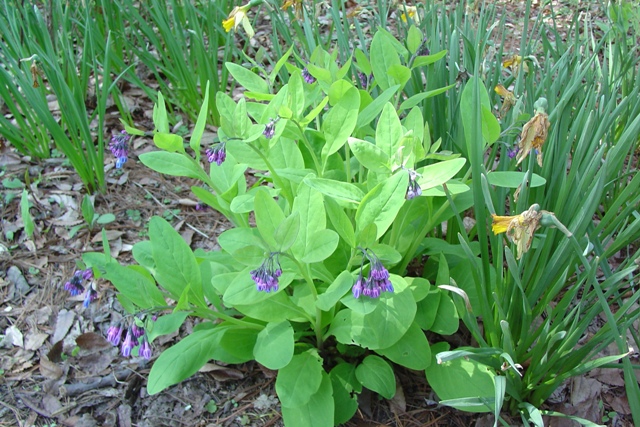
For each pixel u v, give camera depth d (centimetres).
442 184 72
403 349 78
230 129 74
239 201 76
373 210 69
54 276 101
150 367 88
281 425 81
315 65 90
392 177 68
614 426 81
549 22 168
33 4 120
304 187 74
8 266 102
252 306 77
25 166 120
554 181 83
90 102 135
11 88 111
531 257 81
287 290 94
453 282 77
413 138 69
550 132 83
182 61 126
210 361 88
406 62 92
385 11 115
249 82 89
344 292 69
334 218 71
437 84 97
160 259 75
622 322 77
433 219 83
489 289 77
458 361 78
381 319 74
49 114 105
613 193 103
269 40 159
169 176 123
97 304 97
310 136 91
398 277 75
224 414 82
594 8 171
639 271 94
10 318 94
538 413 69
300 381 74
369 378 78
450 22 112
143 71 148
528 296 80
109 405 83
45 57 103
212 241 109
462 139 91
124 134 81
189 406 83
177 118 136
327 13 174
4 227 108
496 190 91
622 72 108
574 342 72
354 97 76
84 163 113
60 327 93
